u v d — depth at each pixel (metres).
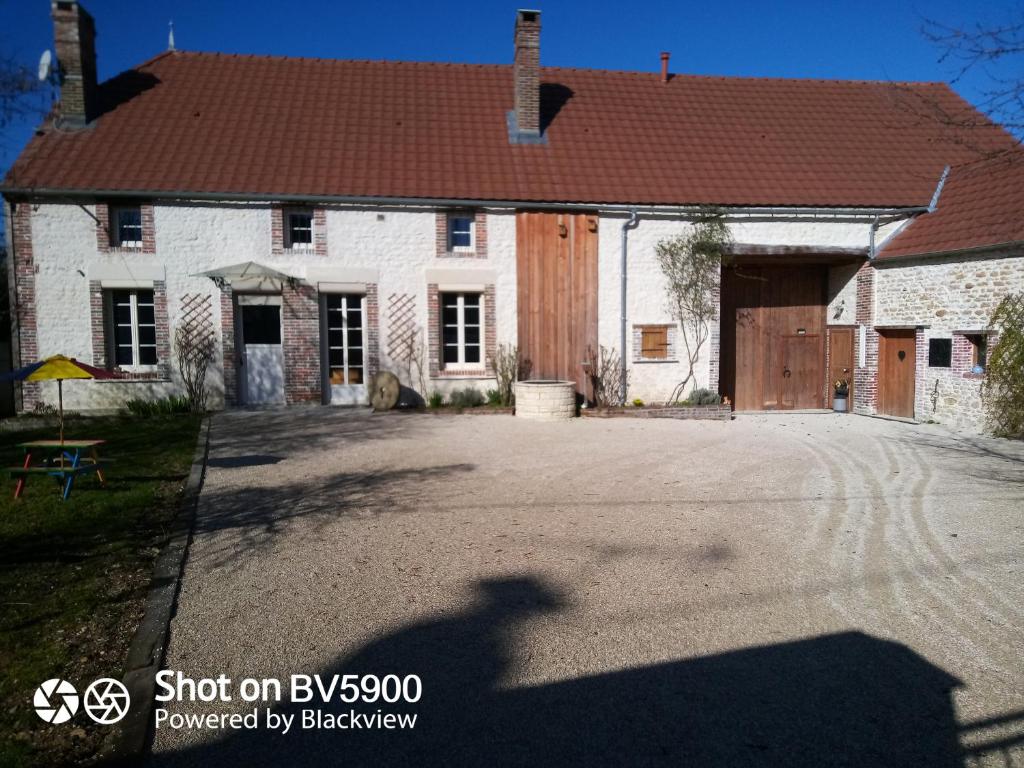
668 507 6.86
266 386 13.77
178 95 14.93
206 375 13.37
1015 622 4.34
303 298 13.55
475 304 14.35
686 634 4.18
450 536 5.90
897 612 4.48
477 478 7.98
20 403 12.93
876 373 14.65
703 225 14.24
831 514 6.68
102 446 9.73
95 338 12.95
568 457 9.26
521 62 15.22
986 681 3.67
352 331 14.08
